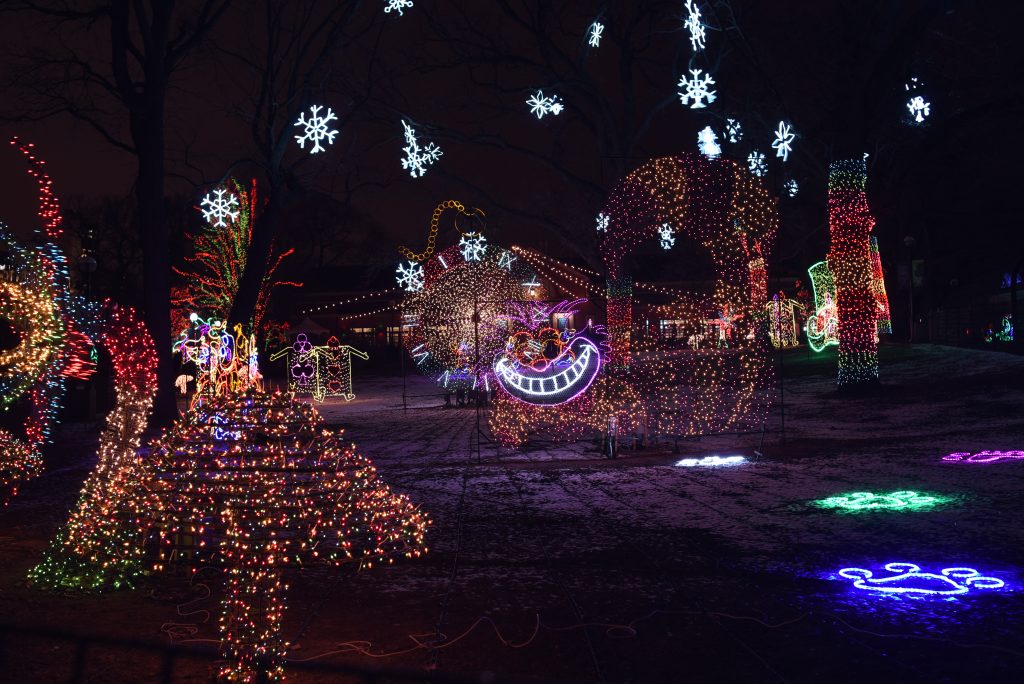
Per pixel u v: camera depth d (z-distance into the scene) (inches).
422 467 535.2
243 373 878.4
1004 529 310.5
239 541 248.7
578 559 290.8
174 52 846.5
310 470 274.1
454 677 93.0
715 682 180.4
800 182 1298.0
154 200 842.2
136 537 277.9
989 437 548.4
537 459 555.2
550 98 984.9
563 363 734.5
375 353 2346.2
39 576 272.8
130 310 653.3
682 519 351.3
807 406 810.8
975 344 1277.1
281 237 2426.2
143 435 759.1
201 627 222.2
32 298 509.7
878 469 453.4
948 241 1636.3
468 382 1293.1
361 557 286.2
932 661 189.6
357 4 898.7
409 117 1039.6
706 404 692.1
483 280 1208.2
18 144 503.5
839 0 858.8
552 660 195.2
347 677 183.3
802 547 296.7
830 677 181.9
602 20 1066.7
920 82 916.6
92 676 185.5
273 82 909.2
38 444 595.2
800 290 1685.5
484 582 263.7
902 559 276.5
